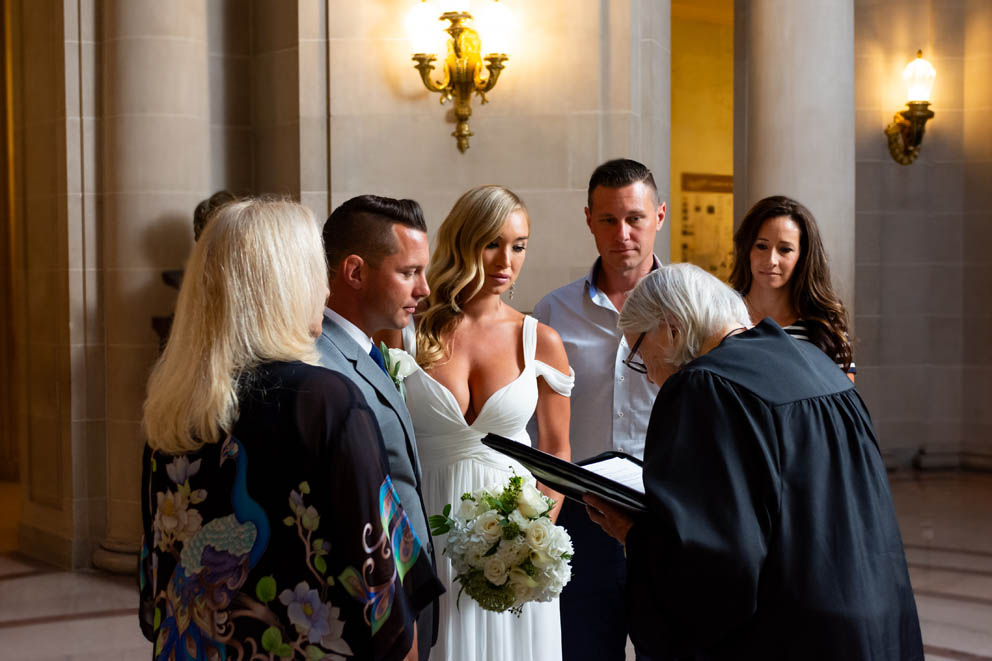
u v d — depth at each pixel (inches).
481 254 104.6
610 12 219.1
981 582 215.2
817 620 68.7
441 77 221.8
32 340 245.1
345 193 221.6
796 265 131.7
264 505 61.0
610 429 122.3
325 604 60.5
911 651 73.4
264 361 62.9
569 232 220.5
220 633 60.6
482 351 105.1
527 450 76.9
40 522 245.0
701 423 71.9
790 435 71.9
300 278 64.3
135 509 228.1
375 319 83.8
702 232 415.5
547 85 219.9
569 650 119.3
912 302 349.4
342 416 61.9
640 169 119.6
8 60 342.0
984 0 343.9
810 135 237.0
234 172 235.8
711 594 68.1
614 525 79.4
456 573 99.1
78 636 187.8
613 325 122.3
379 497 62.4
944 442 352.5
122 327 226.1
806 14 236.8
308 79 221.8
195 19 225.3
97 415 233.8
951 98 346.6
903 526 264.5
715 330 79.6
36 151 239.3
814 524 70.0
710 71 415.8
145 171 223.3
